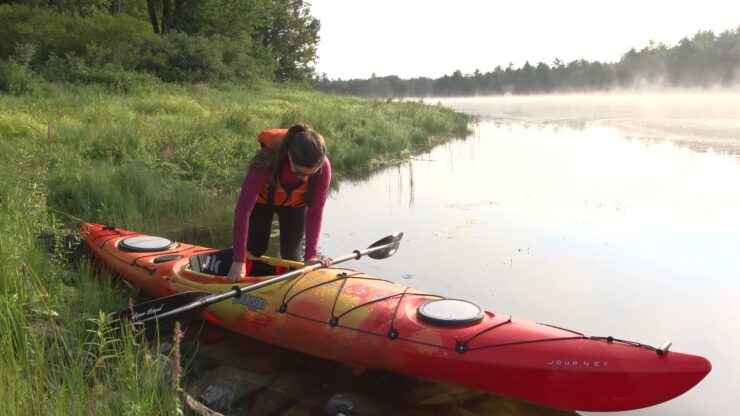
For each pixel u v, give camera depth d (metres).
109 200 7.43
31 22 22.92
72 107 14.27
